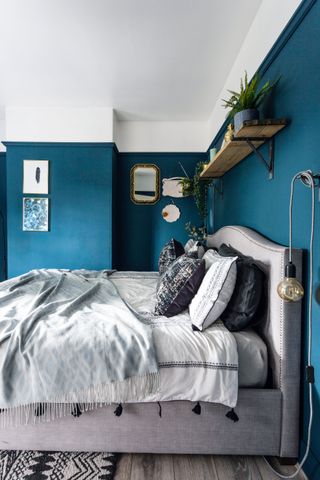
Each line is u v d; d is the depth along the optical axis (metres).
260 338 1.33
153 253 3.70
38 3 1.72
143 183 3.66
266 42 1.63
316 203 1.11
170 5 1.74
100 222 3.31
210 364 1.18
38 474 1.16
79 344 1.19
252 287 1.30
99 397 1.16
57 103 3.13
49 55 2.26
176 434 1.23
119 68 2.44
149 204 3.68
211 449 1.23
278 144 1.45
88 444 1.24
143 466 1.22
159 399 1.19
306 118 1.18
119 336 1.24
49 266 3.34
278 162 1.45
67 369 1.15
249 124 1.33
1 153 3.66
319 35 1.09
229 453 1.24
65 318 1.42
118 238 3.70
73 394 1.15
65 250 3.33
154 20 1.87
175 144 3.61
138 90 2.83
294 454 1.22
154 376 1.17
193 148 3.61
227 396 1.17
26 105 3.19
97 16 1.83
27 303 1.73
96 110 3.23
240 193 2.15
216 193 3.06
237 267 1.39
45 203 3.30
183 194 3.47
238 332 1.33
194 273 1.53
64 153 3.27
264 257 1.36
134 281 2.56
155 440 1.24
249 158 1.93
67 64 2.39
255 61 1.81
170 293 1.55
